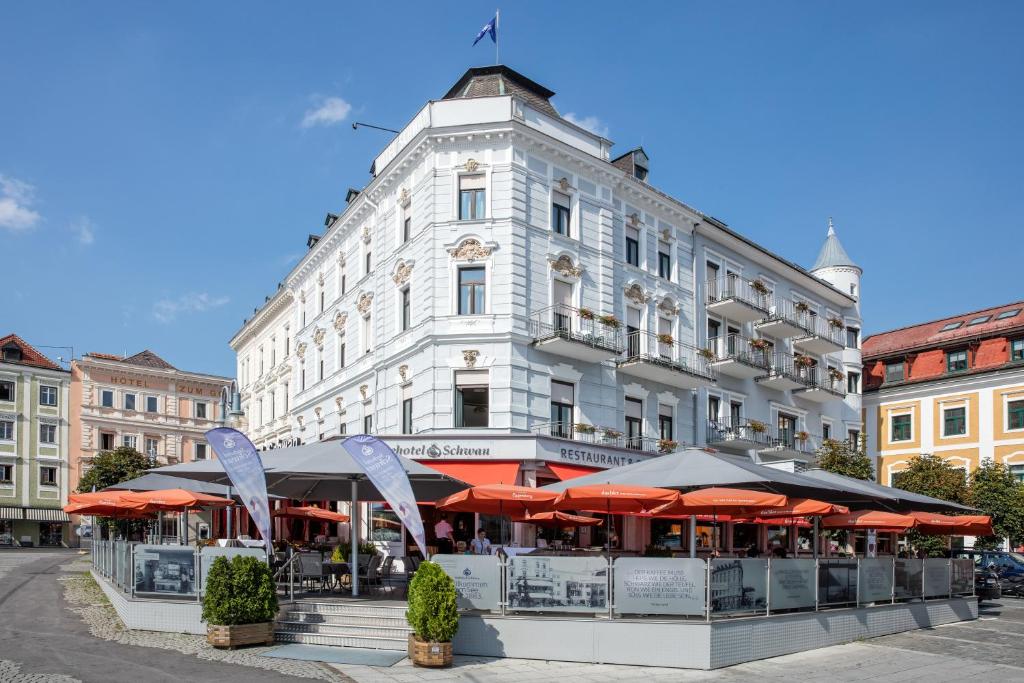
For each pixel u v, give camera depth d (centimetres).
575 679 1310
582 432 2798
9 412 6153
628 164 3391
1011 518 3444
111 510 2503
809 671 1412
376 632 1530
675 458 1733
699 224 3475
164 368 7012
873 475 3766
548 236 2830
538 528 2722
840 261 4622
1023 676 1412
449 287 2734
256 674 1253
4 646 1425
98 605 1984
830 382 4100
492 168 2769
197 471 1809
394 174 3002
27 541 6116
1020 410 4309
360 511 2934
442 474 1897
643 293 3173
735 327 3681
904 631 1917
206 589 1477
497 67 3042
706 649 1398
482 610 1489
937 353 4753
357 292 3319
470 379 2694
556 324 2820
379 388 3041
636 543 3023
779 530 3581
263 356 4734
